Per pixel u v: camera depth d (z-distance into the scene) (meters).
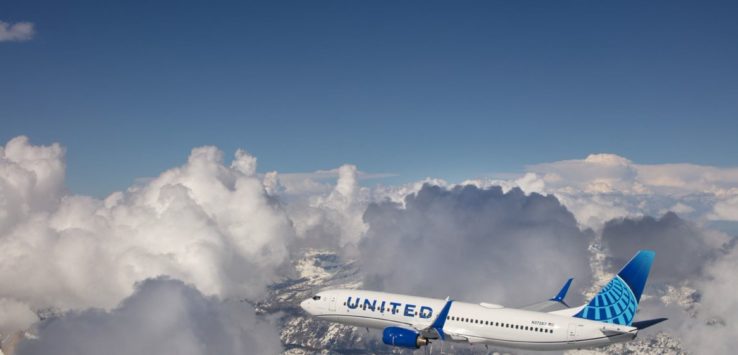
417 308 97.75
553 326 87.94
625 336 84.94
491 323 91.81
